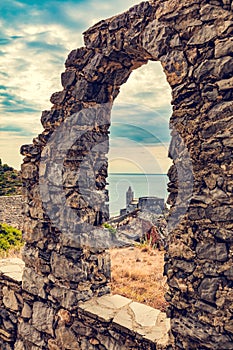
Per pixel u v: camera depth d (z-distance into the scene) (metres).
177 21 3.31
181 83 3.33
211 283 3.07
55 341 4.55
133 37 3.78
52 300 4.64
